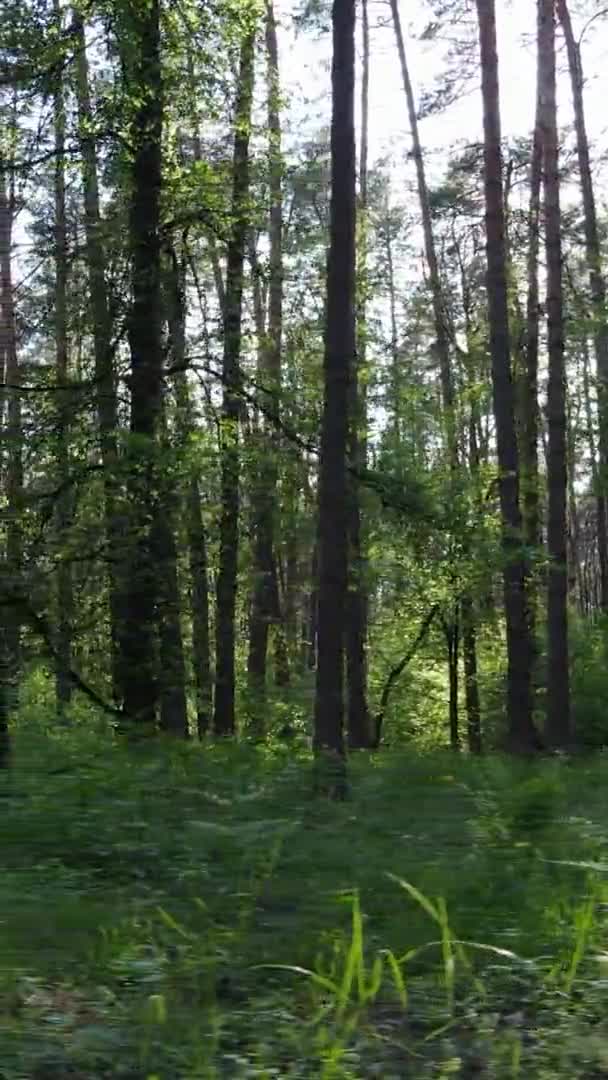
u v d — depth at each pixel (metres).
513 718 16.94
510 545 17.55
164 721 15.52
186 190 14.52
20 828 6.30
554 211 19.52
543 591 24.56
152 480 12.69
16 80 12.87
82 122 13.35
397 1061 4.20
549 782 8.17
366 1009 4.62
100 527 12.32
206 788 7.61
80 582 12.46
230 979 4.85
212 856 6.19
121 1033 4.23
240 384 14.43
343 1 11.44
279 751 11.08
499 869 6.22
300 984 4.83
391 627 24.42
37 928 5.10
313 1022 4.40
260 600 22.19
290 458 14.73
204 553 15.28
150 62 12.88
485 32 17.67
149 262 13.66
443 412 22.28
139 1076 3.97
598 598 52.34
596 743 21.27
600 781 10.12
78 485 12.81
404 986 4.82
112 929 5.21
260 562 20.48
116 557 12.29
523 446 24.38
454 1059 4.22
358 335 20.30
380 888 5.82
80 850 6.21
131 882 5.89
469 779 8.99
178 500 13.01
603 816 7.97
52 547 12.26
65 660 12.24
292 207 22.55
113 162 13.60
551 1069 4.21
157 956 4.99
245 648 28.95
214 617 21.62
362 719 20.58
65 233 14.48
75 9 12.58
